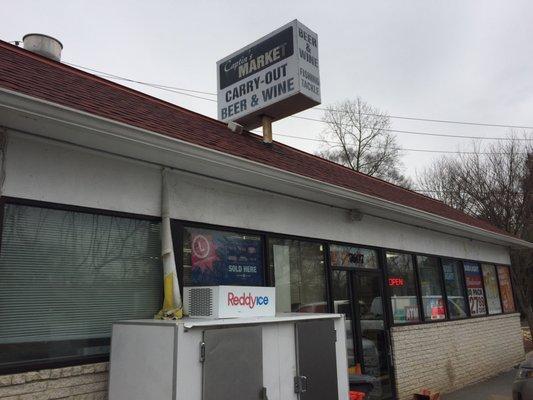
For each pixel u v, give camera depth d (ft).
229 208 20.24
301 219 23.98
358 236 27.99
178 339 12.50
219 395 13.00
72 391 14.15
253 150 21.79
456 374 34.55
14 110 12.19
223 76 28.09
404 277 31.94
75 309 14.83
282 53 25.27
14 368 13.17
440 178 94.68
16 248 13.87
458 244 39.83
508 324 44.75
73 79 17.62
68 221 15.14
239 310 15.31
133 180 16.87
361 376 22.79
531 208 71.31
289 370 15.39
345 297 26.48
